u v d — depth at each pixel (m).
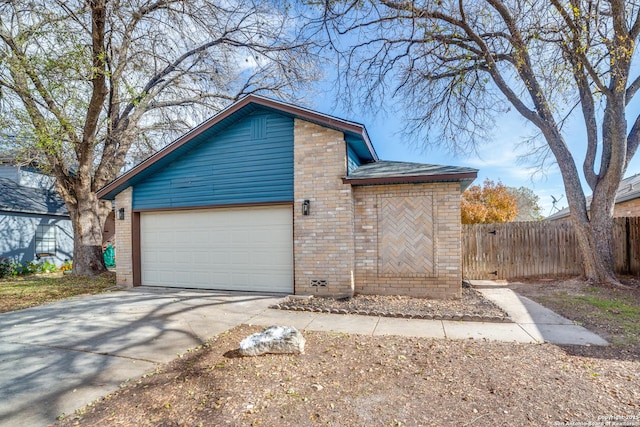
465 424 2.69
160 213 9.45
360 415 2.86
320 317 6.00
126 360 4.21
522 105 9.25
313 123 7.78
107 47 10.91
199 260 9.01
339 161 7.56
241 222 8.63
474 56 9.71
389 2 7.98
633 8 7.28
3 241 13.99
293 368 3.85
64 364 4.11
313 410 2.96
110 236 19.58
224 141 8.57
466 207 15.86
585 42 6.54
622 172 8.06
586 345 4.38
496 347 4.36
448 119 11.71
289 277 8.18
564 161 8.82
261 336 4.44
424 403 3.02
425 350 4.30
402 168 7.96
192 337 5.04
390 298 7.20
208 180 8.70
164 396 3.28
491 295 7.63
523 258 9.87
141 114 13.57
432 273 7.27
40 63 8.94
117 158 13.33
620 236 9.61
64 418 2.96
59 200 17.25
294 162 7.92
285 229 8.24
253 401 3.13
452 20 8.68
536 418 2.74
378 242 7.59
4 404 3.20
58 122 9.86
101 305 7.22
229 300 7.45
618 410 2.84
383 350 4.34
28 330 5.54
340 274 7.49
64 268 15.38
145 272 9.59
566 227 9.70
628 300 6.77
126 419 2.91
